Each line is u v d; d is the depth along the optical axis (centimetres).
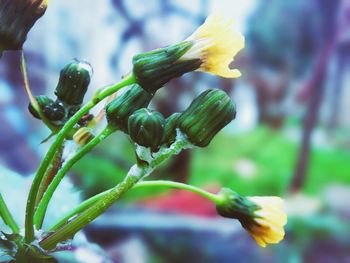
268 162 109
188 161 90
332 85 117
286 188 107
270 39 107
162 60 13
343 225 71
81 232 18
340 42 108
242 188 105
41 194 15
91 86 89
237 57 107
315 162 112
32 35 86
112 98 15
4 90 68
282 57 108
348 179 109
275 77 109
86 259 17
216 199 15
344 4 106
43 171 13
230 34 14
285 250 64
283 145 112
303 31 107
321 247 67
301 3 105
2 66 70
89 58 91
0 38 14
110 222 52
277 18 106
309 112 109
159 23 93
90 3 89
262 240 15
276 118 112
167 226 53
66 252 17
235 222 56
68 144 15
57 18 87
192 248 53
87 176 74
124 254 50
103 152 79
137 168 14
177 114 14
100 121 15
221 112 14
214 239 54
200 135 14
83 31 90
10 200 17
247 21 106
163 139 14
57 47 88
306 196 99
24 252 13
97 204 14
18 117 67
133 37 92
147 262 51
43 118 15
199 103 14
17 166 61
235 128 112
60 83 15
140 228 52
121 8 91
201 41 14
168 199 64
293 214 74
